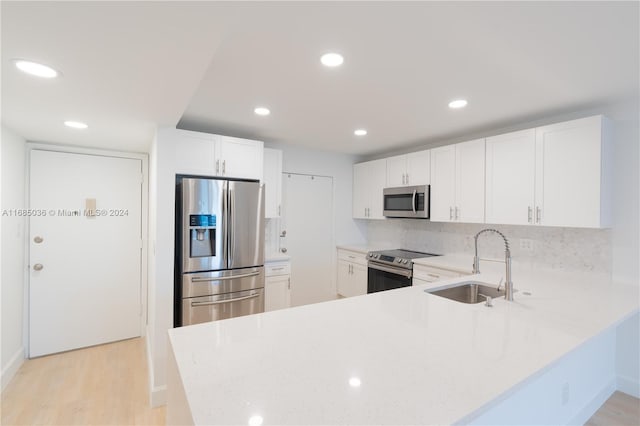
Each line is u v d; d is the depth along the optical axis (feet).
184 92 5.66
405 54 5.59
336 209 15.20
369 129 10.59
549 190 8.31
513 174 9.10
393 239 14.61
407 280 11.41
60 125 7.83
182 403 3.16
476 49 5.42
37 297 9.82
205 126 10.32
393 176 13.23
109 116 7.07
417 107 8.30
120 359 9.81
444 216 11.09
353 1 4.16
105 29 3.71
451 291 7.41
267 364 3.56
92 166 10.59
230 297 9.23
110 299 10.94
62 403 7.55
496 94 7.39
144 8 3.32
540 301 6.10
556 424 5.83
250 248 9.64
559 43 5.19
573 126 7.89
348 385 3.14
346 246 14.97
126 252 11.18
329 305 5.75
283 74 6.42
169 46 4.13
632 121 7.68
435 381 3.22
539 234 9.45
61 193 10.11
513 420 4.69
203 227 8.82
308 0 4.12
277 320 4.96
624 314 5.35
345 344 4.10
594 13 4.39
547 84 6.81
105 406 7.47
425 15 4.47
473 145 10.18
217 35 3.88
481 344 4.11
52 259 10.02
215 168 9.87
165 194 7.98
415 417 2.67
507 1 4.15
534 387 5.17
